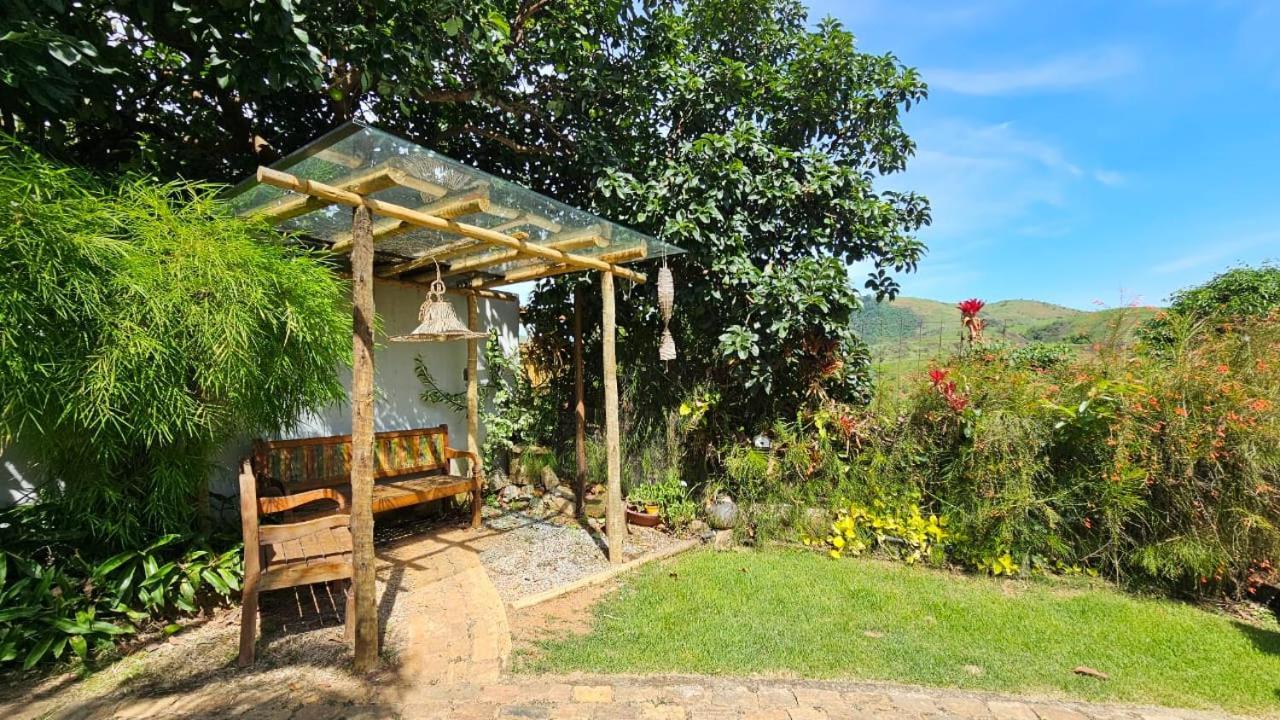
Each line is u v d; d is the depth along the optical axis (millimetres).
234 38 3102
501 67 4367
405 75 3709
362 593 2398
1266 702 2369
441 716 2068
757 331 5164
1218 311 4723
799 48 5508
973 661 2686
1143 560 3699
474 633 2807
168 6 3000
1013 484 3930
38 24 2445
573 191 5875
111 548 2840
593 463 5961
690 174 4859
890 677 2504
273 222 3041
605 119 5504
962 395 4203
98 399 2318
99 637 2504
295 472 4102
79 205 2389
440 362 5465
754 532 4668
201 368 2662
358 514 2404
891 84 5508
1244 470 3520
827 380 5289
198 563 2918
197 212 2787
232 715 2033
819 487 4684
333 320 3316
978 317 4648
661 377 5816
